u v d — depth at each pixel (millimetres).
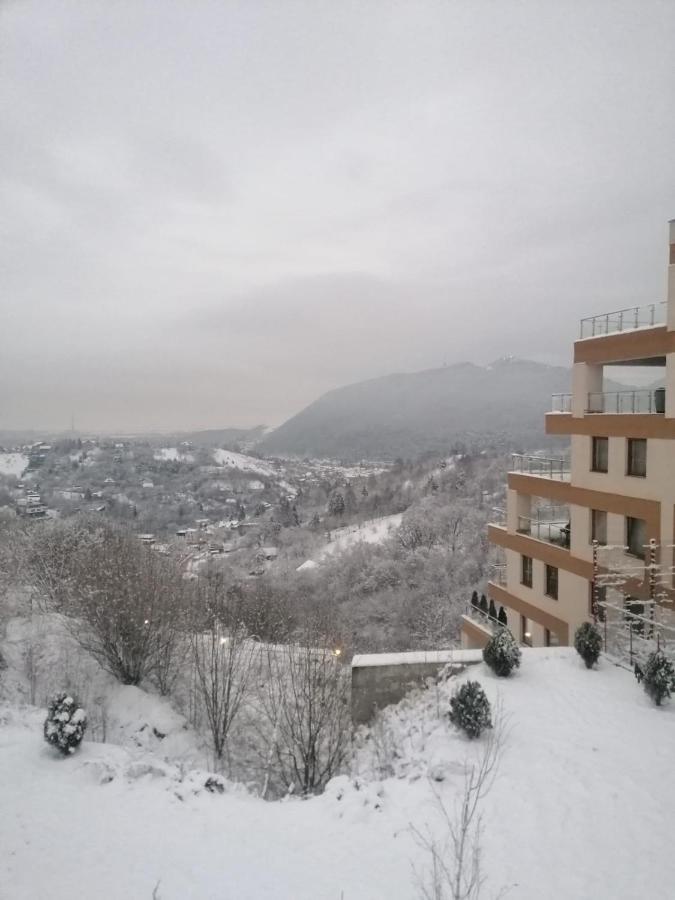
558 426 21219
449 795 9727
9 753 11141
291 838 8586
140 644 18703
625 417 17859
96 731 15727
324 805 9641
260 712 16484
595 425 19203
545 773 10305
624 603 17422
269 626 32781
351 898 7168
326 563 64250
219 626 23047
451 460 121750
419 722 13312
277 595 44125
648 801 9383
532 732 11898
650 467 16953
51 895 7176
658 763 10516
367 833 8695
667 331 16375
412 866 7820
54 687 17766
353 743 14016
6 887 7293
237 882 7480
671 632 15781
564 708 12984
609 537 18703
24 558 27984
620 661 15742
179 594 22562
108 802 9547
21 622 21766
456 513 65875
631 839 8477
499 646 14945
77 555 25656
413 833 8633
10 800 9344
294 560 74812
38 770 10539
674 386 16141
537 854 8148
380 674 15523
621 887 7520
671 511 16234
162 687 18953
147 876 7582
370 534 77812
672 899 7312
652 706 12961
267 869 7777
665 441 16406
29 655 18344
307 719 13914
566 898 7309
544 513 29172
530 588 22922
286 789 12844
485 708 11781
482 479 88000
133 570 21453
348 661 23406
